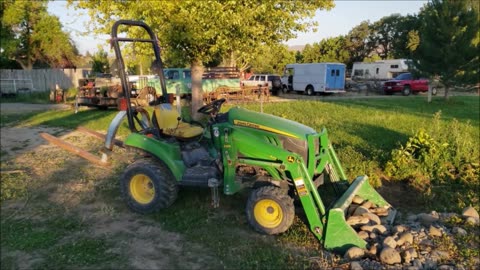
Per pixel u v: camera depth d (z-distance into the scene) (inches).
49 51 1363.2
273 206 197.3
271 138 203.8
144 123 244.4
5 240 199.5
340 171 228.2
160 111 237.9
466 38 822.5
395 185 286.2
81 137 452.4
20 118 606.9
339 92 1267.2
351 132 448.5
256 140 201.2
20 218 226.5
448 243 189.0
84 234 205.9
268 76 1228.5
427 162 302.8
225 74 925.8
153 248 191.0
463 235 198.1
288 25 510.3
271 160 198.5
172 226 212.8
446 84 873.5
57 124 538.9
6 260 180.9
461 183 289.7
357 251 176.2
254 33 470.6
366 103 848.3
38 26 1316.4
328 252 184.2
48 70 1268.5
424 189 275.9
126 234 205.3
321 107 730.8
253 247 189.5
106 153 253.3
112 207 238.1
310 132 209.9
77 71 1391.5
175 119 241.4
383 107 751.1
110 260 180.4
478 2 828.0
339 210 183.2
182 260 180.2
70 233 207.3
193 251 187.9
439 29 834.2
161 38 444.1
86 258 181.6
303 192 191.9
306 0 530.0
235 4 432.8
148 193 229.0
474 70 839.7
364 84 1487.5
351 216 203.5
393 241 181.8
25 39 1327.5
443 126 472.1
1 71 1174.3
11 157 357.4
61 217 227.0
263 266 173.3
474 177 296.7
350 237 182.5
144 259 181.2
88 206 243.3
